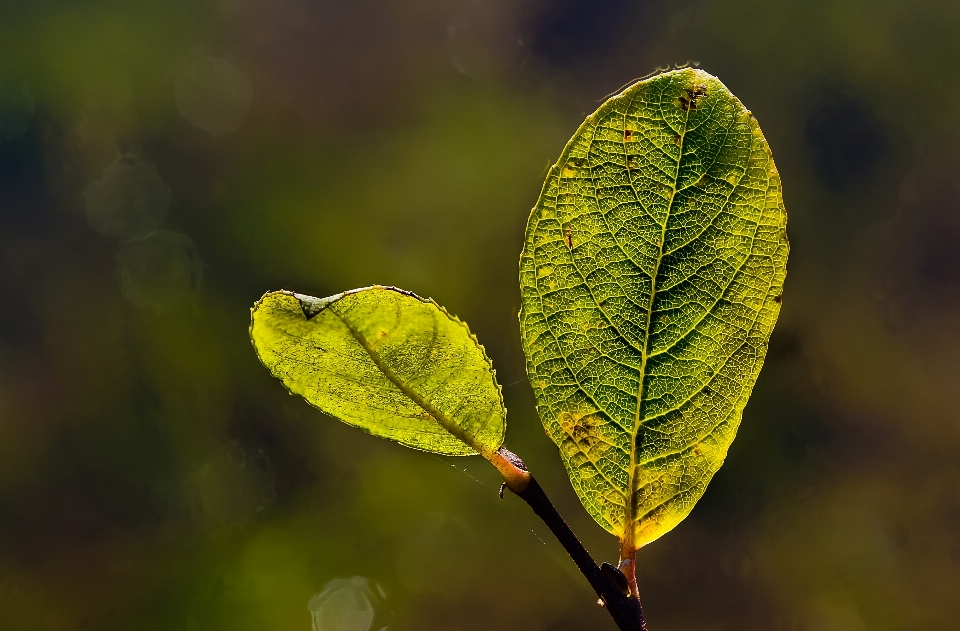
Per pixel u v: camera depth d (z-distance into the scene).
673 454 0.38
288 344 0.38
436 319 0.38
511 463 0.38
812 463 1.76
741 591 1.62
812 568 1.66
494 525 1.62
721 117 0.37
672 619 1.62
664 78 0.37
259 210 2.03
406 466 1.70
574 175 0.38
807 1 2.15
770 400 1.79
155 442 1.74
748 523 1.69
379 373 0.38
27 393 1.78
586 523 1.52
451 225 1.97
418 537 1.63
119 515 1.66
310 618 1.52
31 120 2.10
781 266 0.38
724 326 0.38
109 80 2.17
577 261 0.38
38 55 2.15
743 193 0.37
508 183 2.01
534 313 0.38
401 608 1.56
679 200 0.38
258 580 1.57
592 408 0.38
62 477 1.70
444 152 2.06
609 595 0.38
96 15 2.21
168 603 1.57
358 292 0.37
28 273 1.93
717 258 0.38
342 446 1.73
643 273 0.38
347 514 1.66
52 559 1.61
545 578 1.57
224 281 1.94
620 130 0.38
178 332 1.83
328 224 2.00
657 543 1.69
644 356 0.38
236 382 1.81
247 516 1.66
